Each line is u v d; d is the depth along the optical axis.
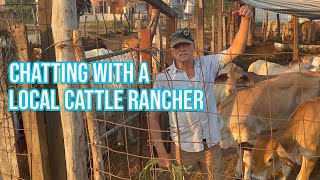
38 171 3.75
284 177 5.48
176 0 22.08
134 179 5.72
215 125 3.91
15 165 3.93
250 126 5.91
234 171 6.32
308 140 5.25
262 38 20.48
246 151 5.89
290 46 16.31
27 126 3.73
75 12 3.20
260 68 9.16
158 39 7.91
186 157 3.91
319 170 6.40
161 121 5.46
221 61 3.84
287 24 19.48
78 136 3.24
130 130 6.95
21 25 3.59
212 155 3.89
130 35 21.88
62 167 3.78
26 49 3.62
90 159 3.38
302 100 6.17
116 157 6.46
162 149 3.73
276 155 4.82
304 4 7.88
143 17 27.20
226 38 14.84
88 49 7.33
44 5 3.57
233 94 6.22
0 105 3.82
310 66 9.36
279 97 6.34
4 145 3.92
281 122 6.36
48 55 3.63
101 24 27.94
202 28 11.41
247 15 3.69
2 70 3.73
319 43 17.69
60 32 3.13
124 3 34.50
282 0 8.24
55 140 3.75
